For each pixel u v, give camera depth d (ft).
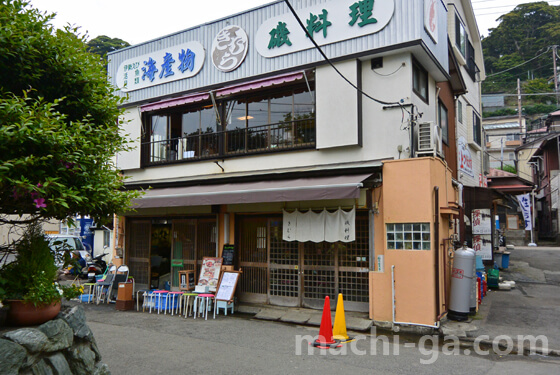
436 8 34.86
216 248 38.01
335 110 32.60
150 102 42.96
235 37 37.93
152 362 21.25
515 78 172.45
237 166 37.50
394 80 31.65
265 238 35.91
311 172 31.78
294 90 35.86
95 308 36.55
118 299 35.81
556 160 103.65
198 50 40.11
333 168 31.12
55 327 14.11
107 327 29.19
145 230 43.16
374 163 30.53
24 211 13.79
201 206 38.63
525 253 75.05
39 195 12.17
